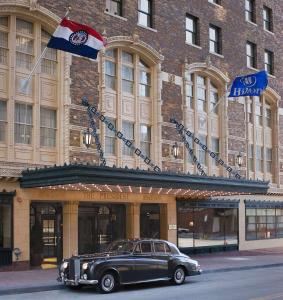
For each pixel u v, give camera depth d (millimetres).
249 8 39750
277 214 40438
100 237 28047
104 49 28109
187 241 32156
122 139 26891
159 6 31797
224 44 36312
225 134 35500
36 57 25500
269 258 31578
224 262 28656
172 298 16609
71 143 26234
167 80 31734
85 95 27094
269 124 40781
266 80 31875
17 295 17781
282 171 40969
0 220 23859
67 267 18766
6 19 24766
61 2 26438
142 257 19219
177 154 31391
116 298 16828
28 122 25156
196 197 32562
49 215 25906
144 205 30406
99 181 22094
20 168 24312
